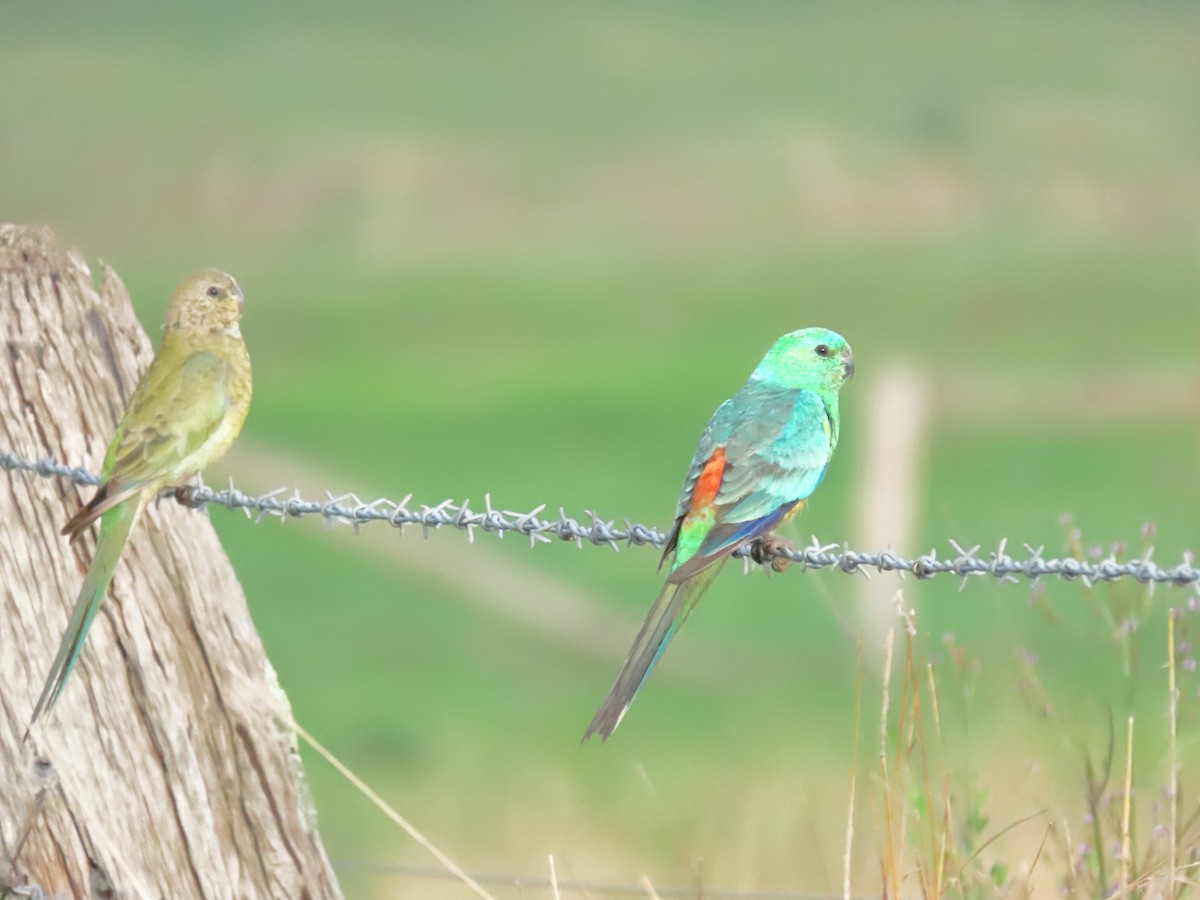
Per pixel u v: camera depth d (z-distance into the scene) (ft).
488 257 152.66
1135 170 185.78
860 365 107.14
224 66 237.86
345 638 59.06
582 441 86.58
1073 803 23.93
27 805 19.88
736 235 163.84
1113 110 214.69
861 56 258.37
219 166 187.42
